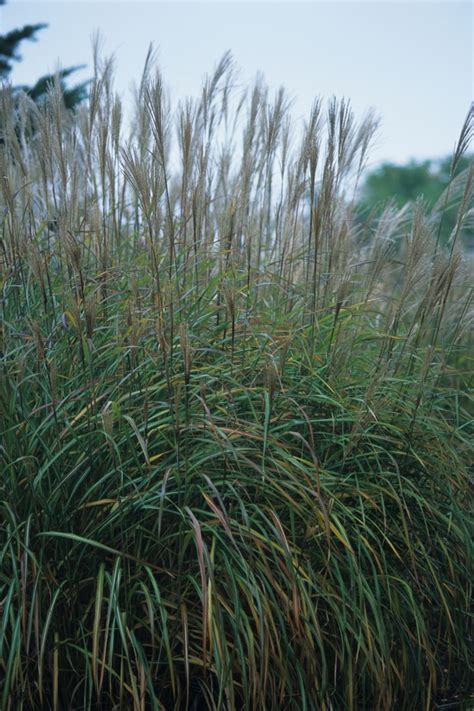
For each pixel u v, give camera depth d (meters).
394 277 5.82
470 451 4.57
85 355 3.77
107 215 4.90
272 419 3.61
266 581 3.20
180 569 3.13
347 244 5.10
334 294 4.61
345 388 4.16
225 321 4.11
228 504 3.52
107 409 3.49
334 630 3.44
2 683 3.15
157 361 3.79
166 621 3.12
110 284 4.35
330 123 4.26
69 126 5.18
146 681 3.26
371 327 4.98
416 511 3.93
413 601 3.47
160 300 3.62
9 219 4.31
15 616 3.24
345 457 3.57
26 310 4.00
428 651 3.48
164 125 5.04
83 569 3.34
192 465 3.38
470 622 4.23
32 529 3.31
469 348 5.09
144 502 3.26
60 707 3.25
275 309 4.64
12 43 12.05
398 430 3.92
